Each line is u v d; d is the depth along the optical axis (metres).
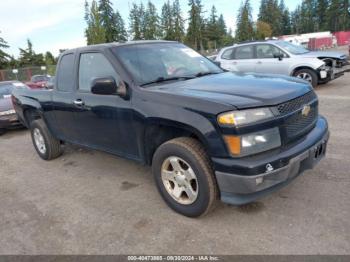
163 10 76.19
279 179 2.91
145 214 3.58
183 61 4.39
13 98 6.22
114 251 3.01
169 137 3.49
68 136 5.05
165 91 3.40
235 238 3.00
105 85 3.59
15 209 4.05
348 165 4.25
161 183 3.54
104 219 3.57
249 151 2.84
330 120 6.45
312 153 3.17
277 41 10.77
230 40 85.31
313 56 10.00
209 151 2.95
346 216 3.15
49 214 3.82
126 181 4.53
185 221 3.36
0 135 8.75
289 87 3.30
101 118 4.08
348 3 80.12
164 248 2.97
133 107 3.59
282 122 2.96
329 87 10.29
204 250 2.89
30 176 5.16
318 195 3.57
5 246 3.26
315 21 91.38
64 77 4.78
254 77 3.80
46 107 5.18
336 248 2.74
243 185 2.82
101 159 5.54
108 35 61.34
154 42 4.55
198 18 75.50
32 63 59.62
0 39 53.09
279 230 3.05
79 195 4.25
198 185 3.16
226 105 2.86
